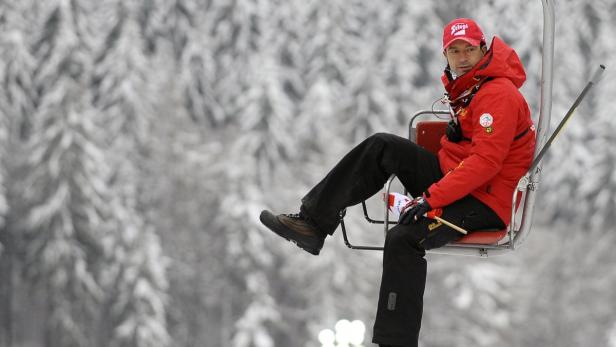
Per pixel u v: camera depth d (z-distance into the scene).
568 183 182.25
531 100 174.12
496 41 15.80
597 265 167.75
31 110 182.12
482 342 154.25
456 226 15.41
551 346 160.88
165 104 193.75
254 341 162.25
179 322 173.88
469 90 15.98
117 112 184.38
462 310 156.50
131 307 153.62
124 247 158.50
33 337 176.12
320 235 16.38
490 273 157.25
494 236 15.73
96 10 199.50
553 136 15.20
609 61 189.62
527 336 161.62
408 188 16.70
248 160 182.12
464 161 15.36
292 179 188.12
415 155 16.41
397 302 15.07
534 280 167.12
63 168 155.75
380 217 169.88
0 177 165.00
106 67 188.62
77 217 157.00
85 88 170.62
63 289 154.00
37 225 154.12
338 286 166.00
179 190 185.88
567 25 188.75
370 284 170.50
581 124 182.12
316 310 165.75
